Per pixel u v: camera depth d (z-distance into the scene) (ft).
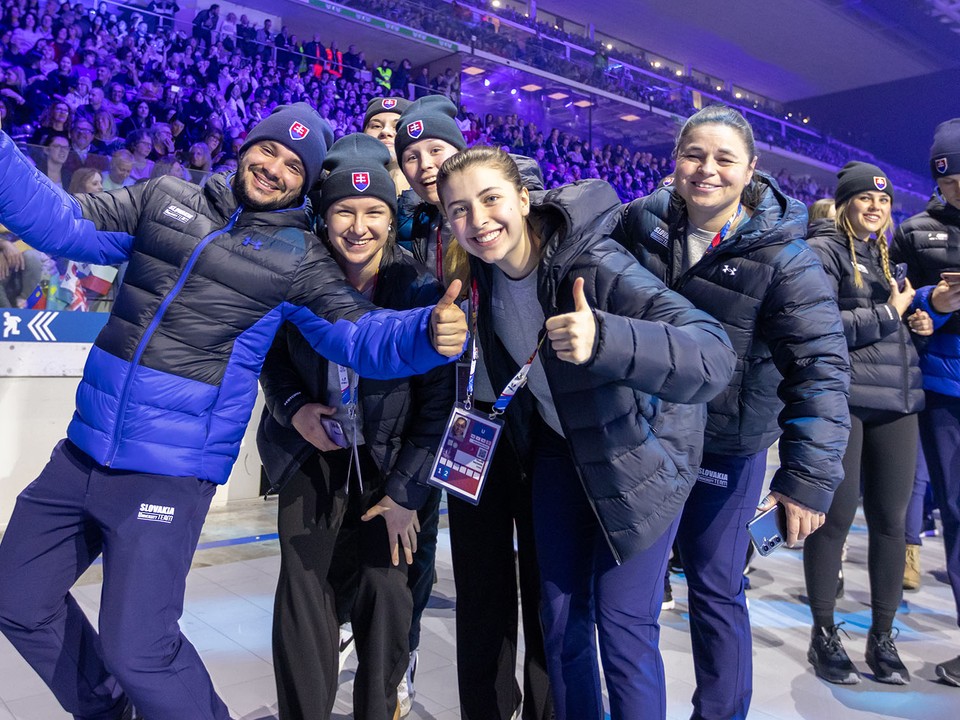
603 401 4.44
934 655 8.46
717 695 5.90
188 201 5.12
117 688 5.35
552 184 36.17
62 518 4.99
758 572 11.47
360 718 5.50
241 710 6.59
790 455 5.17
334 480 5.64
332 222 5.31
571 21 48.70
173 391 4.86
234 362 5.08
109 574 4.80
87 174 12.57
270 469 5.69
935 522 14.52
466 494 4.96
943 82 59.47
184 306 4.88
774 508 5.25
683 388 3.95
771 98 65.16
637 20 49.55
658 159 42.68
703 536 5.96
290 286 5.09
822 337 5.21
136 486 4.83
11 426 12.32
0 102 18.72
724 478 5.90
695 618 6.03
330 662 5.47
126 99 23.08
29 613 4.95
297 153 5.05
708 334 4.09
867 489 8.08
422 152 6.03
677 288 5.74
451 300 4.40
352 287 5.25
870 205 7.69
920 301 8.20
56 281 12.65
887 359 7.76
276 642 5.37
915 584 10.83
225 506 14.42
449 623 9.02
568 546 5.18
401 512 5.47
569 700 5.08
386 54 36.22
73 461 4.98
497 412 4.90
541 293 4.53
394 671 5.64
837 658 7.72
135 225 5.20
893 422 7.88
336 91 30.71
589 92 39.75
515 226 4.44
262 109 26.73
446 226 6.03
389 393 5.48
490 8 39.45
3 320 12.11
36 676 7.00
